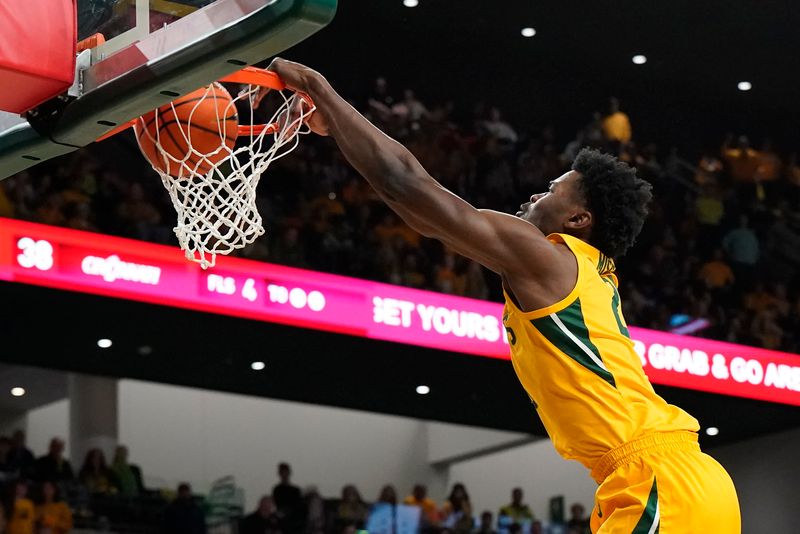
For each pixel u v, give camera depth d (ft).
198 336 36.83
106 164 38.75
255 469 52.47
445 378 41.60
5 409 49.57
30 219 34.83
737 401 42.83
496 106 51.52
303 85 10.59
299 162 41.68
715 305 45.55
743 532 49.32
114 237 33.78
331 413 54.95
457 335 38.27
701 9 46.55
